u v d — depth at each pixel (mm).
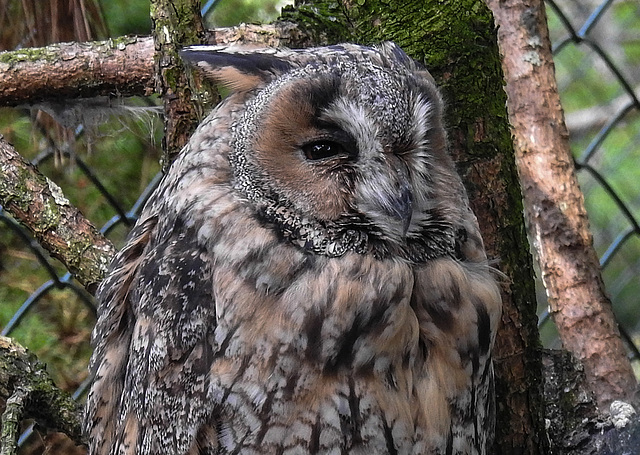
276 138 1968
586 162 2279
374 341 1964
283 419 1966
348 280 1964
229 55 1985
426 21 2014
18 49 2125
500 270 2016
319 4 2082
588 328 2154
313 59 1975
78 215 2098
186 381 1979
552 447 2068
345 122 1967
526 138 2170
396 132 1969
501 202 2014
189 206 1981
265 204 1970
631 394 2135
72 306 2303
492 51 2016
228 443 1975
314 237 1971
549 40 2184
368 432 1970
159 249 1994
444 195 1988
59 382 2279
